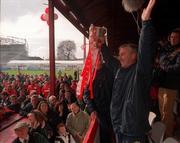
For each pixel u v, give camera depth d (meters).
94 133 3.79
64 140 6.82
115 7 10.48
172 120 3.16
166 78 3.19
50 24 11.28
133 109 2.56
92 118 3.91
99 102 3.93
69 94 11.04
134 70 2.65
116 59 3.55
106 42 3.51
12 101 13.62
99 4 10.27
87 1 9.48
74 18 12.70
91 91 3.80
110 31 15.54
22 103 12.96
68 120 7.10
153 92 3.37
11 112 12.84
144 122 2.57
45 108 7.21
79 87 3.74
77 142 6.96
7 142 8.62
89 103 3.98
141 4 2.82
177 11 5.70
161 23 5.70
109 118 3.96
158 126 2.95
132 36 14.99
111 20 13.18
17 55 63.94
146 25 2.44
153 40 2.47
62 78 26.62
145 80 2.53
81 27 15.46
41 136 5.23
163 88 3.21
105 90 3.94
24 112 12.14
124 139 2.66
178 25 5.79
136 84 2.54
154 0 2.40
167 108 3.17
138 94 2.54
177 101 3.14
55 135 6.73
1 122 10.98
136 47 2.73
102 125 3.97
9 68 54.81
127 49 2.69
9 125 10.80
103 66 3.90
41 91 19.45
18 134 5.07
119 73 2.76
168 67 3.02
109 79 3.92
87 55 3.57
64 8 10.59
